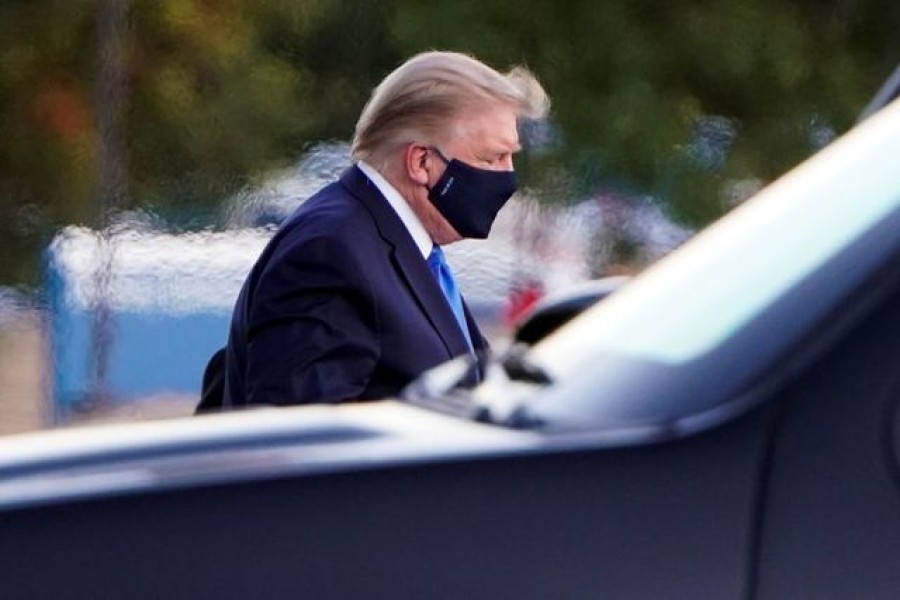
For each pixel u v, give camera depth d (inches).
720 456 393.4
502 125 698.8
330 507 387.2
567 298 652.7
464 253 1480.1
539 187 1515.7
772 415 395.9
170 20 1449.3
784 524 391.2
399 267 685.3
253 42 1492.4
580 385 438.0
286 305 668.1
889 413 395.5
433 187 696.4
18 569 377.7
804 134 1565.0
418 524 387.5
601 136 1510.8
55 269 1481.3
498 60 1504.7
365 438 427.2
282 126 1508.4
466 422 443.5
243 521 384.5
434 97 695.1
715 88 1560.0
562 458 393.7
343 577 383.2
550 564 386.9
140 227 1492.4
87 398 1486.2
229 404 700.7
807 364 398.6
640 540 388.5
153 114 1477.6
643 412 411.5
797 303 412.5
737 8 1535.4
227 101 1488.7
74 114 1460.4
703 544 389.4
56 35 1451.8
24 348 1555.1
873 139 468.1
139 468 408.8
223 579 380.8
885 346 398.6
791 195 466.6
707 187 1536.7
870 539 391.2
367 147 701.3
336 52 1530.5
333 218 681.6
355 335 667.4
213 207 1503.4
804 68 1552.7
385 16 1507.1
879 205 428.5
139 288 1489.9
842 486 392.8
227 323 1499.8
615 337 455.8
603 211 1531.7
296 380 660.1
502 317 1485.0
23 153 1471.5
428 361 676.7
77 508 382.3
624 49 1514.5
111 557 379.9
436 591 384.5
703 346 421.1
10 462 418.6
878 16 1574.8
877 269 407.2
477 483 391.2
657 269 487.2
